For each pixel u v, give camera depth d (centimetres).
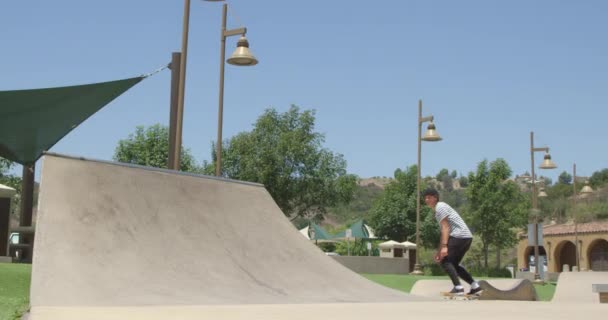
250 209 771
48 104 1397
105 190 632
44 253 526
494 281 953
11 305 570
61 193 595
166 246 621
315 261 752
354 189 3189
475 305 501
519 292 698
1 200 1714
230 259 659
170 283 565
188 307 453
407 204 4250
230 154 3119
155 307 453
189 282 582
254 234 731
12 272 897
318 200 3080
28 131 1580
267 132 3078
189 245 643
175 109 1213
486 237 3438
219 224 706
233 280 620
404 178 4353
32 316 364
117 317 355
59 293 490
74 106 1445
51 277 505
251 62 1312
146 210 649
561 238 4472
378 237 4278
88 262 542
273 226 770
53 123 1541
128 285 537
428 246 4159
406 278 1608
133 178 671
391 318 346
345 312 397
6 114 1437
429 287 965
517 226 3462
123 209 629
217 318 347
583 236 4278
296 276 690
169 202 682
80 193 608
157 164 3338
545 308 452
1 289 773
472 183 3491
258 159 2994
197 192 728
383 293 714
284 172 3006
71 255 540
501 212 3400
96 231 582
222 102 1422
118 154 3406
